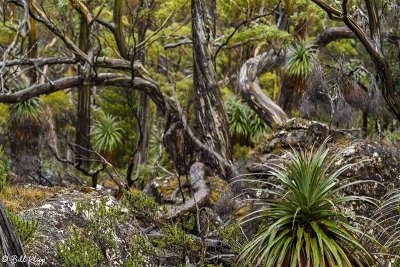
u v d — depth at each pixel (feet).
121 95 67.36
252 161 29.25
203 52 38.50
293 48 41.91
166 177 34.76
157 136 64.08
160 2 41.63
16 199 21.25
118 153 58.54
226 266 20.71
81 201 20.20
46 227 18.17
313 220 16.67
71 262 16.15
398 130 36.47
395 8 31.35
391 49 40.63
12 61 37.76
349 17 23.53
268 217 17.62
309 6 39.27
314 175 16.66
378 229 20.26
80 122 48.39
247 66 42.80
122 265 17.35
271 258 15.96
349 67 47.34
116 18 39.55
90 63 38.86
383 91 24.71
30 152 42.57
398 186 24.38
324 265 15.71
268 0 38.40
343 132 29.63
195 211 25.93
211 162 36.55
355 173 24.31
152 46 54.60
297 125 29.27
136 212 21.38
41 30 56.70
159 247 19.19
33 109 42.88
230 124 46.19
